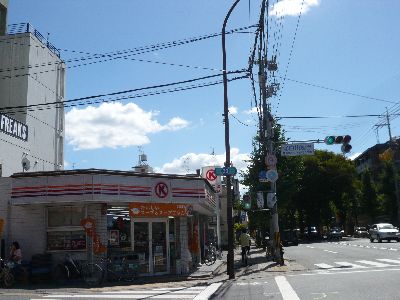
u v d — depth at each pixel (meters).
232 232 19.34
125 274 18.98
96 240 19.11
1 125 29.89
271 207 23.42
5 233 20.05
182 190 21.28
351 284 13.34
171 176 21.06
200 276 19.83
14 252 18.55
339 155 69.75
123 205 20.44
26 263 18.91
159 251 20.89
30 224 20.02
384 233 41.78
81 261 19.31
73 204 19.67
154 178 20.53
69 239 19.67
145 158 49.44
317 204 68.81
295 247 44.88
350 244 42.44
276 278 16.84
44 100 41.47
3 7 41.44
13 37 39.66
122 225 20.42
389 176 64.62
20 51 39.34
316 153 69.69
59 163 44.25
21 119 37.94
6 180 20.52
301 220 72.94
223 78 19.75
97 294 14.49
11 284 17.55
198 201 21.64
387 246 34.09
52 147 42.59
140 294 14.09
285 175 32.28
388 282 13.23
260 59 22.02
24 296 14.32
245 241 25.17
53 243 19.78
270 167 23.67
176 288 15.75
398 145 62.69
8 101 38.50
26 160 30.80
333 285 13.38
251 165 33.03
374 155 78.31
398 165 63.44
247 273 20.69
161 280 18.92
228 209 19.52
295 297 11.37
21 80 38.78
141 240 20.53
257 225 34.12
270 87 24.61
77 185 18.95
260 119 25.86
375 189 69.94
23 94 38.50
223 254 40.91
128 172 19.72
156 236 20.97
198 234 26.12
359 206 71.31
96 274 18.09
